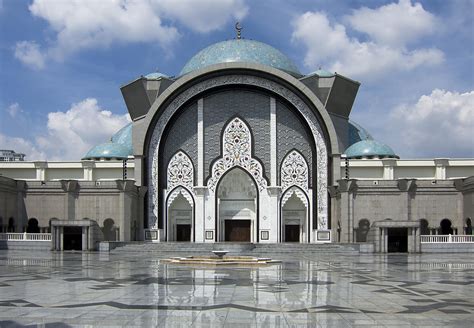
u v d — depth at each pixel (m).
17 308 15.01
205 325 12.85
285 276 24.59
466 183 53.28
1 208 53.69
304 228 59.44
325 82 62.72
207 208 58.91
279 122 59.53
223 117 59.72
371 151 64.06
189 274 25.39
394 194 54.91
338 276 24.80
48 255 42.50
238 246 46.06
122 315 14.02
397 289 19.62
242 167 59.19
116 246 48.34
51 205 56.84
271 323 13.09
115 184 56.00
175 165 59.59
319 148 58.53
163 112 59.56
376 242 47.12
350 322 13.25
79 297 17.16
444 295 17.98
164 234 58.75
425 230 54.88
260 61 65.56
